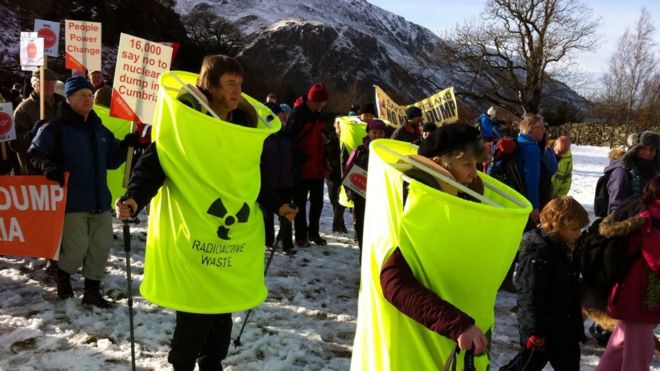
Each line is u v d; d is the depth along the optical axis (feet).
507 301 19.89
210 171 9.19
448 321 6.30
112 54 106.32
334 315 16.79
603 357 12.59
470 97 139.23
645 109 151.94
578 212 10.59
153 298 9.62
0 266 18.63
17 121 18.84
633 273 11.69
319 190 25.02
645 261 11.55
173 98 9.20
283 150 21.31
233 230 9.59
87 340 13.48
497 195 8.13
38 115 19.13
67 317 14.85
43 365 12.17
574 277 10.87
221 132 9.00
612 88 178.19
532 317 10.64
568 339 10.73
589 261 11.99
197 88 9.78
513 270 21.03
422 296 6.50
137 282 17.95
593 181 59.57
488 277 6.86
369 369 7.30
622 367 12.05
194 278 9.45
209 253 9.43
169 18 132.05
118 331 14.08
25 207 15.53
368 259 7.38
